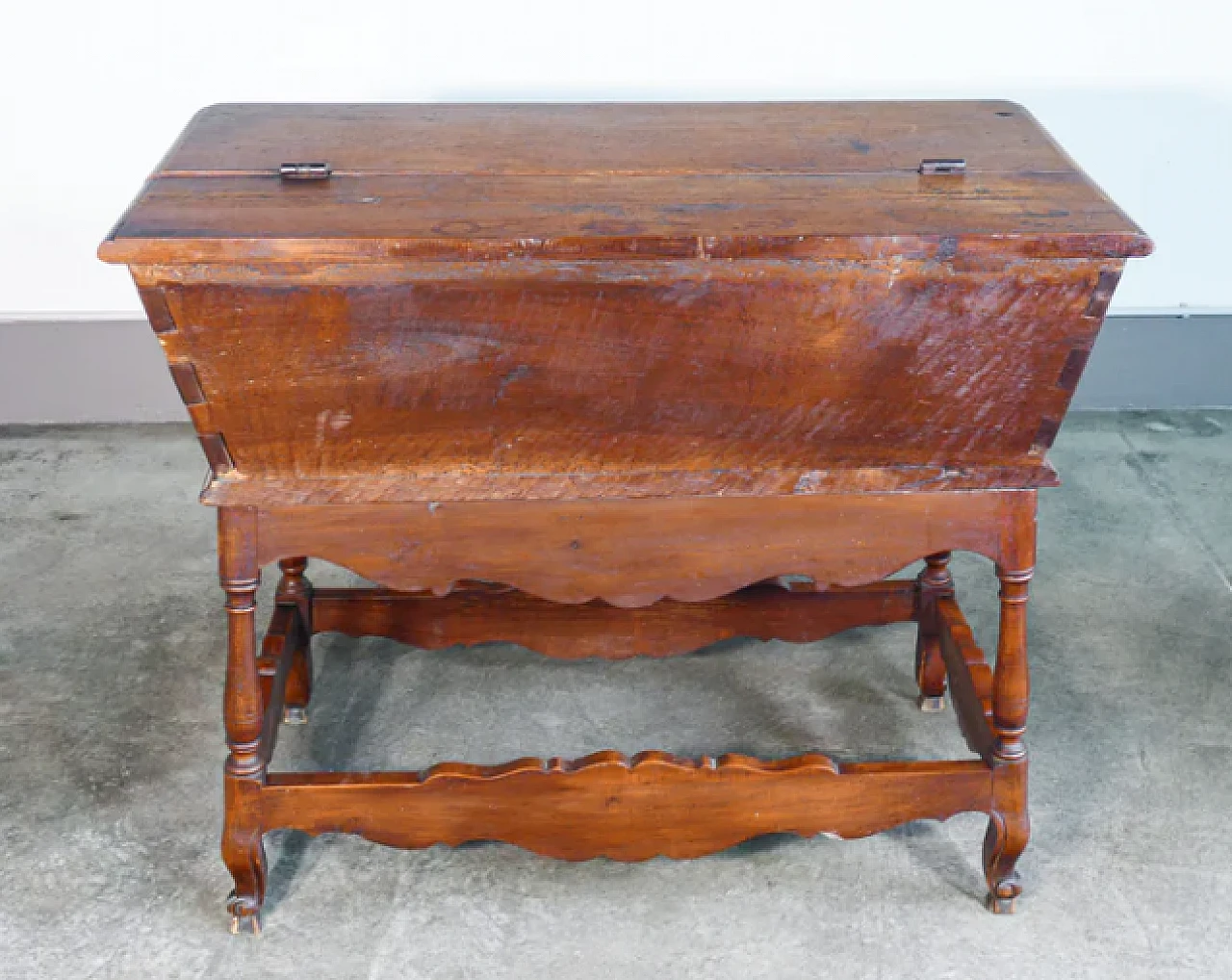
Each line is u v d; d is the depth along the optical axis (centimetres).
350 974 254
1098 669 330
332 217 226
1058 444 421
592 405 236
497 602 314
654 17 386
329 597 310
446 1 383
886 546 253
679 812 262
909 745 309
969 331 230
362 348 226
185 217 224
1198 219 414
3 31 383
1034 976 254
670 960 257
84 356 420
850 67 395
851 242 219
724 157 260
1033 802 292
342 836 284
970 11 388
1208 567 367
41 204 404
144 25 385
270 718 268
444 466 243
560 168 253
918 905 269
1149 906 269
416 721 314
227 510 243
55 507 388
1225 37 391
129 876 274
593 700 321
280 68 392
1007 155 262
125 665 329
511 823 262
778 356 232
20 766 299
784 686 326
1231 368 432
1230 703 321
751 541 252
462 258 217
